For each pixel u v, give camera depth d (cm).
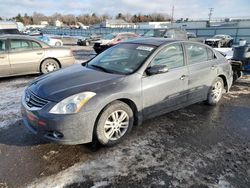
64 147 313
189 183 251
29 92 315
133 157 296
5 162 280
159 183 251
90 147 315
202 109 468
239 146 329
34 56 707
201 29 2902
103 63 386
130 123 334
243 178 261
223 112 456
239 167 281
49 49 733
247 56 685
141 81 334
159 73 352
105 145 313
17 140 330
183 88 397
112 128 315
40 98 290
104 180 254
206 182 254
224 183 252
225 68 489
